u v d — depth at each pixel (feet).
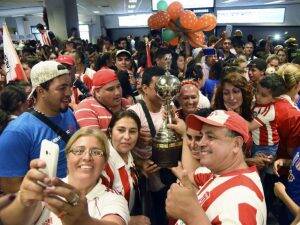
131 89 10.44
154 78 6.31
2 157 4.94
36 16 75.20
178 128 5.75
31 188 2.57
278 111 7.09
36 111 5.44
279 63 14.76
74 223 2.76
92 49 24.67
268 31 46.83
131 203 5.47
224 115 3.79
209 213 3.27
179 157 5.73
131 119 5.44
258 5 45.68
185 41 15.58
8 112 7.14
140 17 63.36
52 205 2.59
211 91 11.73
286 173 7.45
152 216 6.63
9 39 9.94
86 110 6.55
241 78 6.50
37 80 5.32
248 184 3.36
